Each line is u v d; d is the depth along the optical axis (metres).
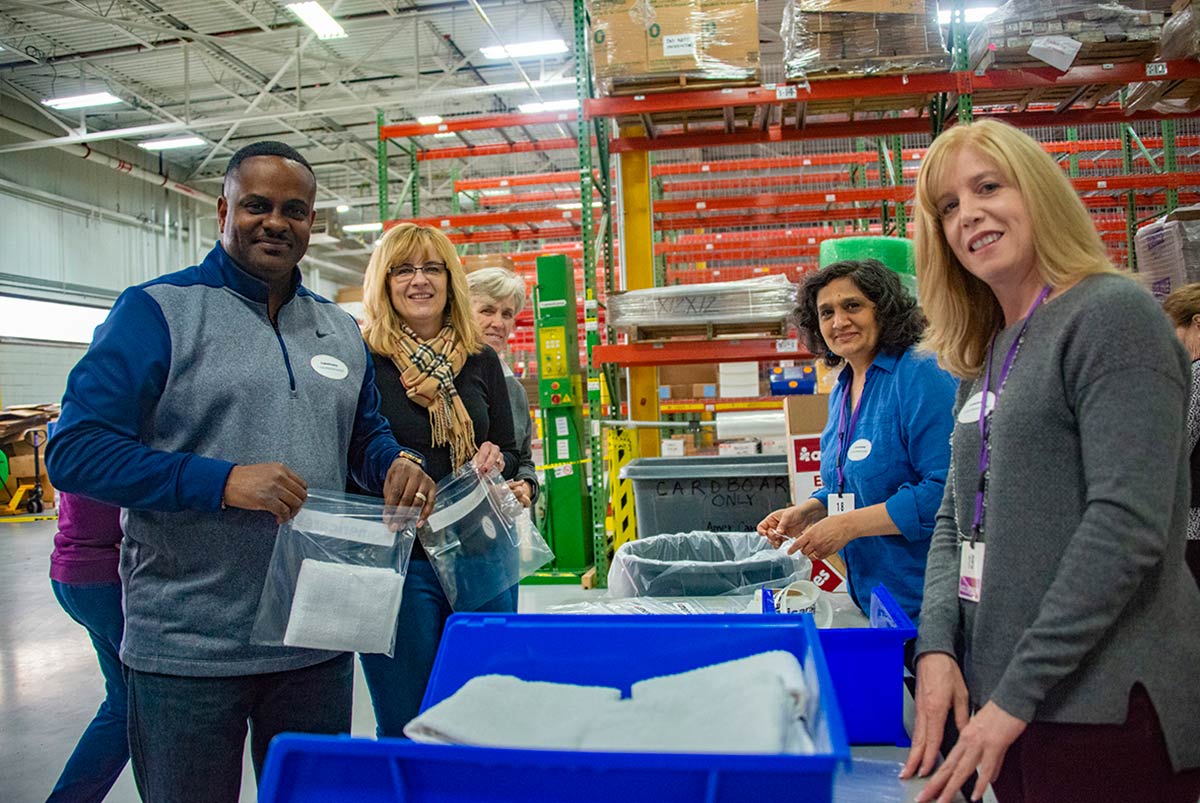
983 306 1.12
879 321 1.76
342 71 10.73
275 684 1.29
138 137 12.86
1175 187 5.91
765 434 5.22
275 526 1.25
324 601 1.21
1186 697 0.89
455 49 10.45
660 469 3.15
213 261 1.31
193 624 1.21
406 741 0.59
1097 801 0.89
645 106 3.67
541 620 0.85
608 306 3.84
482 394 1.91
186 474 1.12
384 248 1.82
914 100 3.94
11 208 11.26
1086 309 0.91
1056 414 0.93
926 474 1.58
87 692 3.29
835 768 0.53
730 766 0.54
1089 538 0.85
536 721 0.69
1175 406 0.86
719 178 7.79
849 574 1.75
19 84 10.67
